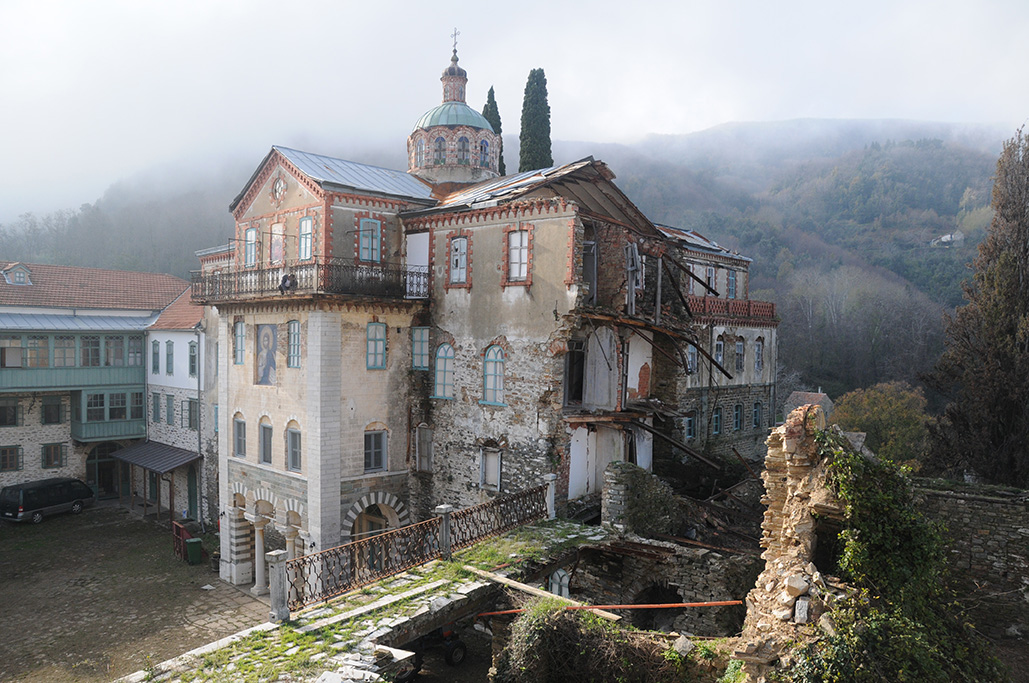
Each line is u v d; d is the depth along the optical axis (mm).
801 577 9938
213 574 26734
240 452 26094
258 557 24578
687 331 25281
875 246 85312
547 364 19969
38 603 23469
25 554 28812
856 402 46188
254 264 26859
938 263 75938
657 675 10586
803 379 66062
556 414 19984
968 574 18625
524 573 14922
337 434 22312
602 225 22891
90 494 36281
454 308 22906
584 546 16641
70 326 36031
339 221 23156
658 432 21625
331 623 11891
